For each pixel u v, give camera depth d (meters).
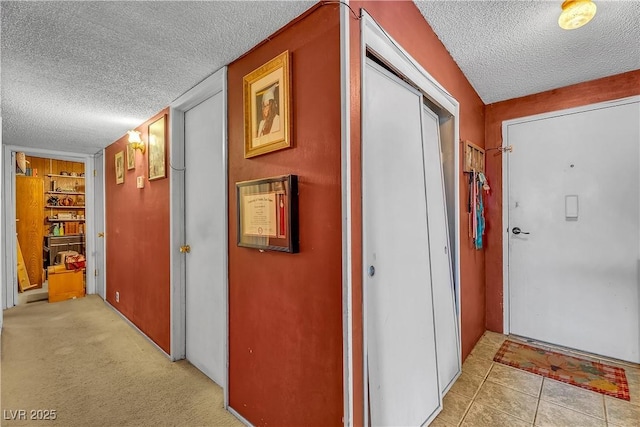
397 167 1.64
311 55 1.31
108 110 2.53
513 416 1.69
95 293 4.40
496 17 1.69
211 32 1.47
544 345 2.60
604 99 2.38
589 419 1.66
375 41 1.33
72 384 2.05
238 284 1.74
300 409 1.37
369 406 1.31
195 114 2.32
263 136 1.53
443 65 1.98
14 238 3.83
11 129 3.06
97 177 4.33
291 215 1.36
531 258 2.71
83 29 1.44
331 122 1.22
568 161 2.53
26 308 3.70
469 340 2.45
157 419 1.71
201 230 2.27
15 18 1.35
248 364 1.66
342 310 1.19
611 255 2.36
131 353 2.52
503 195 2.85
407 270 1.66
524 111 2.75
